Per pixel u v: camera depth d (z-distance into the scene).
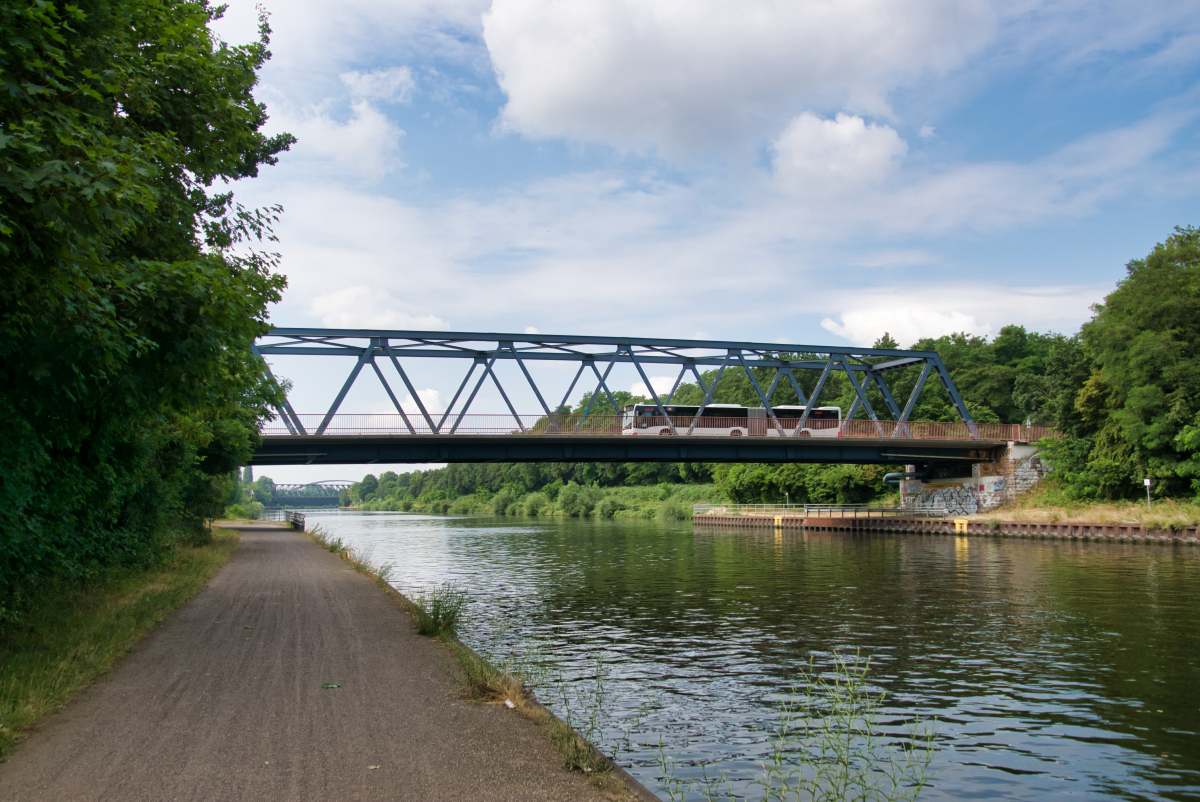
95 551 17.62
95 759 6.84
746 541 58.91
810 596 26.50
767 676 14.95
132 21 12.11
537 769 6.70
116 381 11.48
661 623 21.11
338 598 18.14
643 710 12.51
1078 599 24.83
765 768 9.85
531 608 24.00
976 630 19.67
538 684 12.74
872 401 95.94
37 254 7.56
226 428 33.12
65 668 9.56
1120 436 55.78
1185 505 50.12
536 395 47.91
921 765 10.23
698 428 63.06
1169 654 16.69
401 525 95.06
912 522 64.19
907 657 16.62
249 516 109.62
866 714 12.40
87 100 10.27
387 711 8.45
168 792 6.08
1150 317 52.97
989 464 64.06
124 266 10.17
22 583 12.10
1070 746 11.02
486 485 178.38
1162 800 9.27
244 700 8.88
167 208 13.27
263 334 13.75
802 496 93.56
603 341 50.16
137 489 21.31
